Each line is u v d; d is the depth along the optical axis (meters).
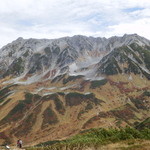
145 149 30.20
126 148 31.39
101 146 33.69
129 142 37.41
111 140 41.53
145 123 159.12
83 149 31.84
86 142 36.88
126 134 44.59
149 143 34.72
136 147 31.83
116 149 31.03
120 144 35.91
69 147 33.47
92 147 32.38
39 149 36.88
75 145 34.00
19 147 44.78
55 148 34.34
